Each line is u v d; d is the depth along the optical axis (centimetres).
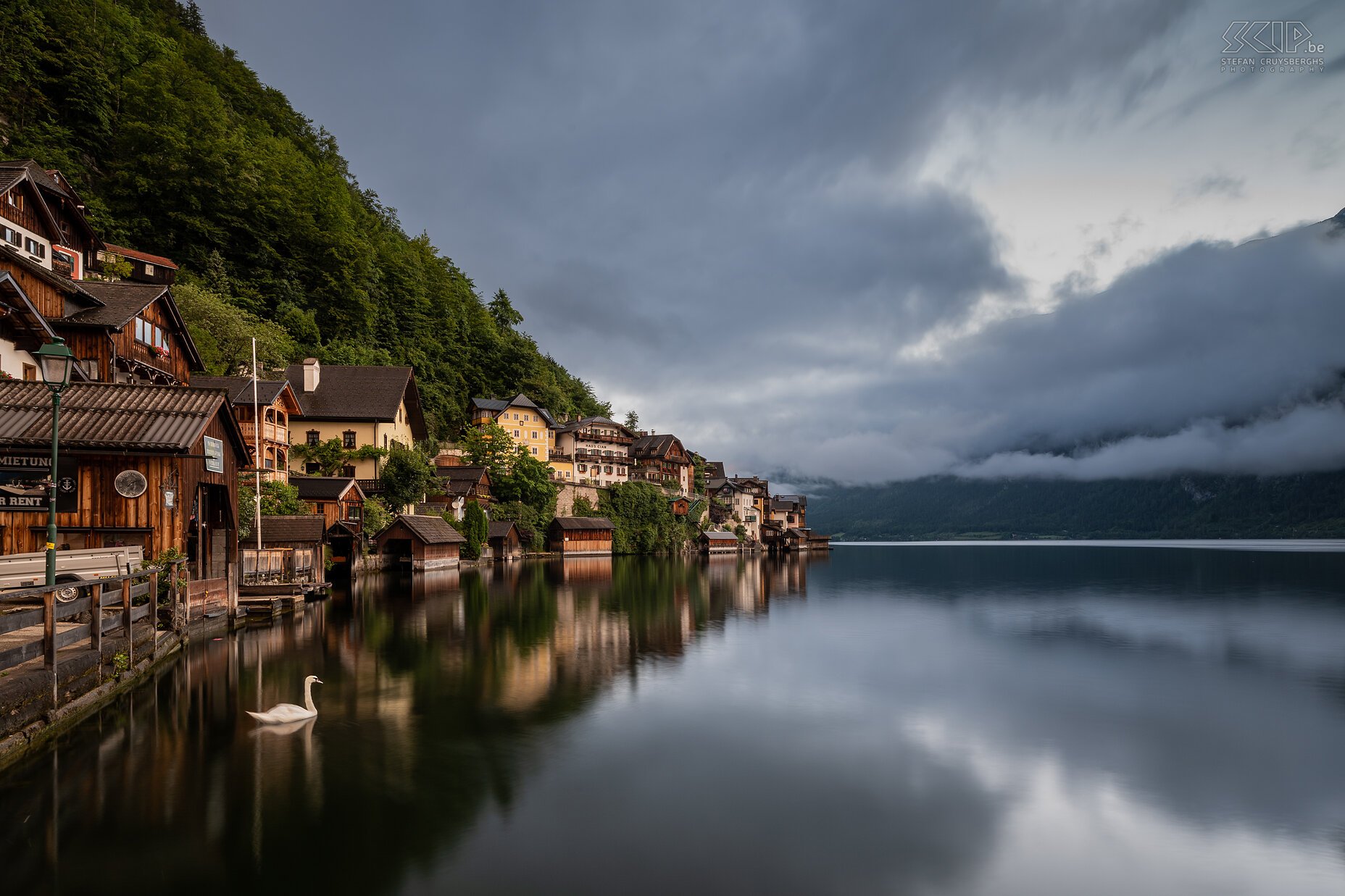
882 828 1212
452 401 10712
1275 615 4097
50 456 2138
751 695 2100
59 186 3825
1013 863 1103
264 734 1580
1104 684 2319
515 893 955
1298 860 1134
